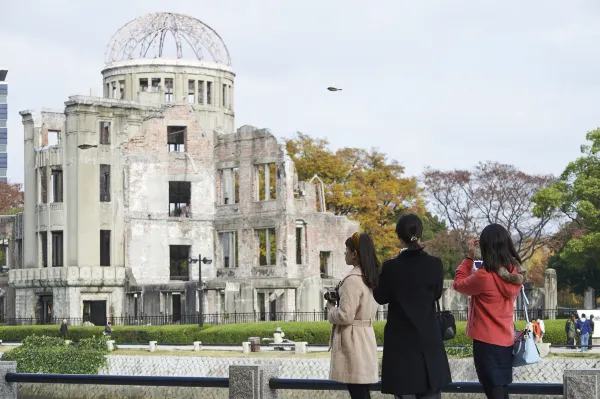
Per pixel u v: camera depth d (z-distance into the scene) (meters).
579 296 128.50
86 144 80.31
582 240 81.88
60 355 49.53
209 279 83.88
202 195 85.75
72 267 79.12
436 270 13.30
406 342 13.13
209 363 48.38
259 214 82.44
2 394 16.66
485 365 13.42
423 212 101.31
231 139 85.19
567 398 13.01
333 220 84.06
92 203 80.69
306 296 78.00
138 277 82.12
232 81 101.56
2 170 191.12
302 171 99.06
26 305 83.19
